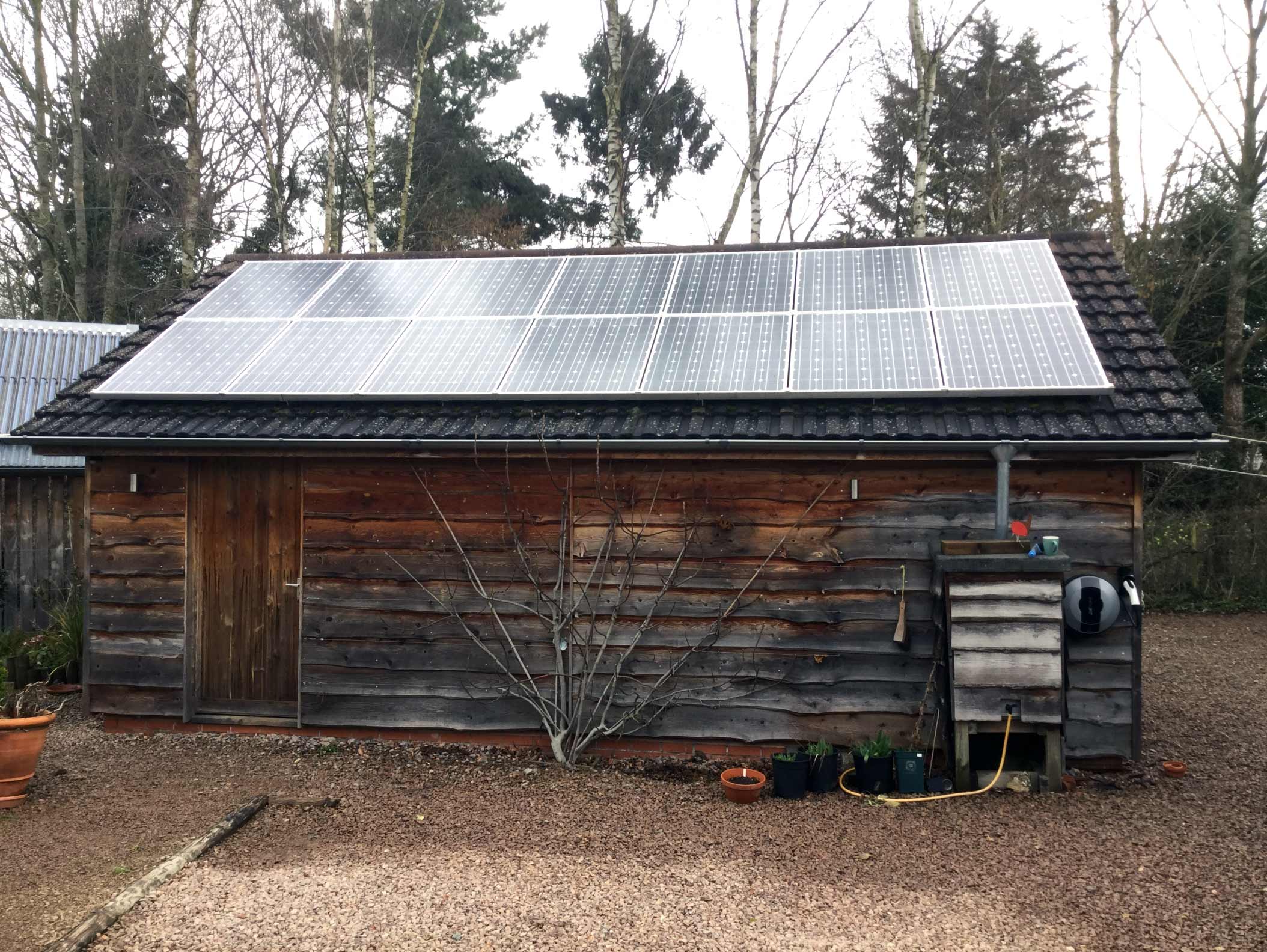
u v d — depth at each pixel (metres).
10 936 4.56
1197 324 19.75
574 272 9.46
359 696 8.14
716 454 7.22
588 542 7.74
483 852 5.67
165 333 8.98
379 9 22.36
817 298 8.40
